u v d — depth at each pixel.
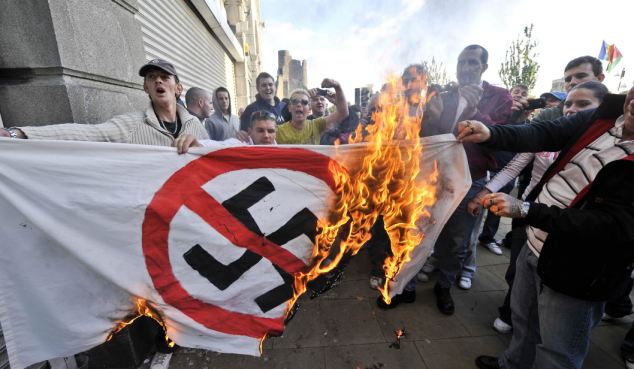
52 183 1.37
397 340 2.17
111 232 1.45
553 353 1.38
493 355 2.04
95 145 1.41
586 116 1.49
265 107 4.15
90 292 1.49
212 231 1.57
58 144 1.36
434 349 2.09
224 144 1.71
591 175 1.23
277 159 1.65
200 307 1.58
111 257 1.45
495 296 2.71
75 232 1.40
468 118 2.21
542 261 1.34
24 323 1.45
